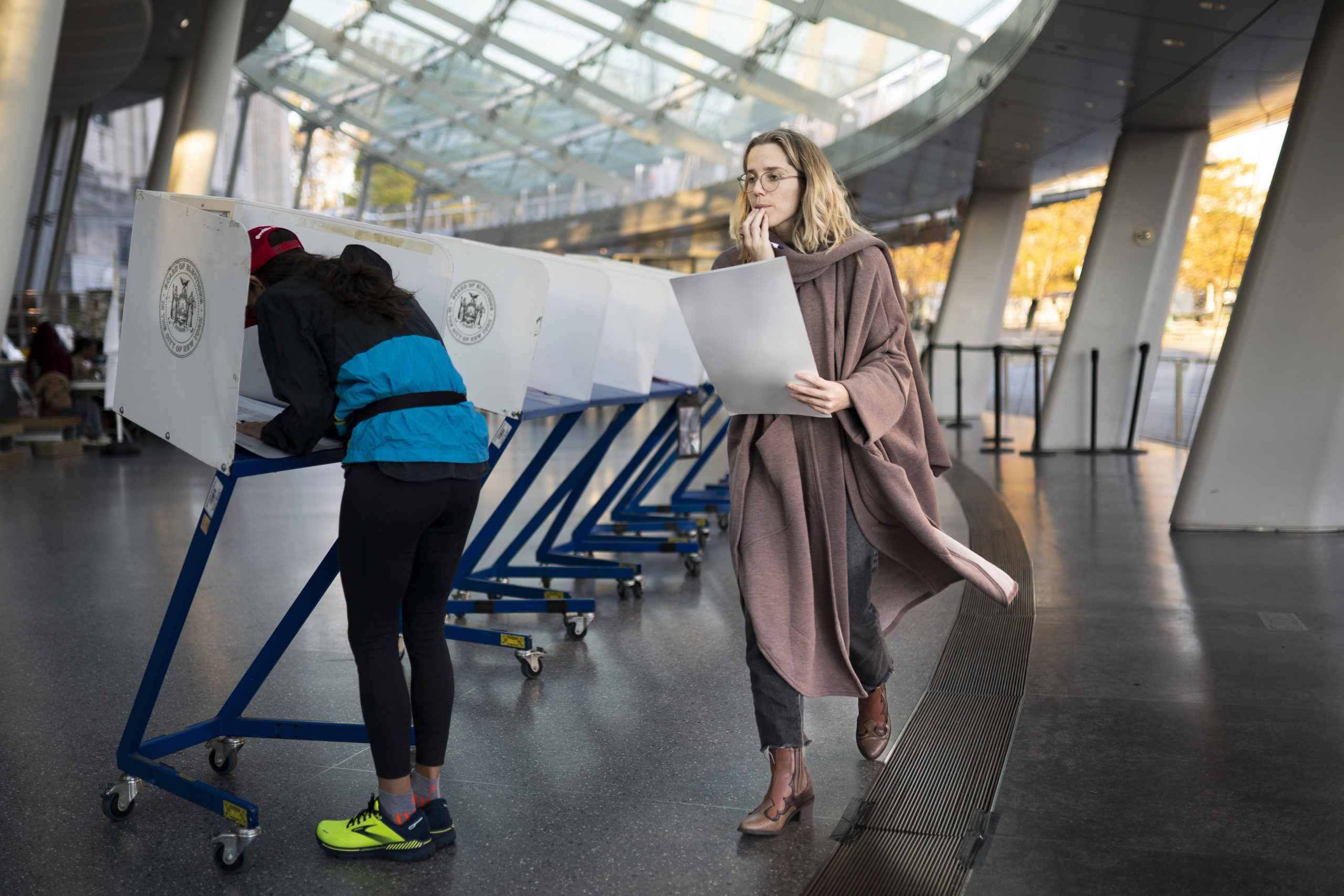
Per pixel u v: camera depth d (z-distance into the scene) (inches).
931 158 468.8
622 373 164.9
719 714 112.0
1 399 465.4
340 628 149.5
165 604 165.2
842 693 85.5
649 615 158.4
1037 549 202.2
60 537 226.4
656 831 84.1
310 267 81.2
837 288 84.7
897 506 83.7
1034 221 566.3
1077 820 83.8
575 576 170.4
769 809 82.8
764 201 85.4
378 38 726.5
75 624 152.2
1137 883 73.3
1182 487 220.7
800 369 80.1
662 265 848.9
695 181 788.0
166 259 82.8
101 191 832.3
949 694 117.2
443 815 82.7
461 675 127.9
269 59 818.8
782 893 73.7
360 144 925.2
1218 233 386.0
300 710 114.7
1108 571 180.9
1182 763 94.9
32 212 735.1
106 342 416.8
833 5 437.4
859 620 88.5
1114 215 378.0
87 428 435.8
